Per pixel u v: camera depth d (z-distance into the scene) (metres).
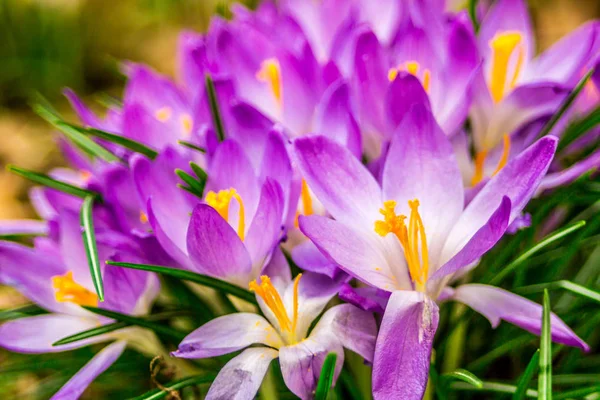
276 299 0.23
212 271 0.24
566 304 0.29
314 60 0.28
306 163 0.24
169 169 0.26
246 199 0.25
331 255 0.23
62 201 0.29
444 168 0.25
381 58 0.26
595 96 0.30
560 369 0.28
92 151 0.29
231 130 0.27
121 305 0.25
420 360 0.22
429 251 0.24
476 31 0.30
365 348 0.23
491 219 0.22
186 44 0.30
